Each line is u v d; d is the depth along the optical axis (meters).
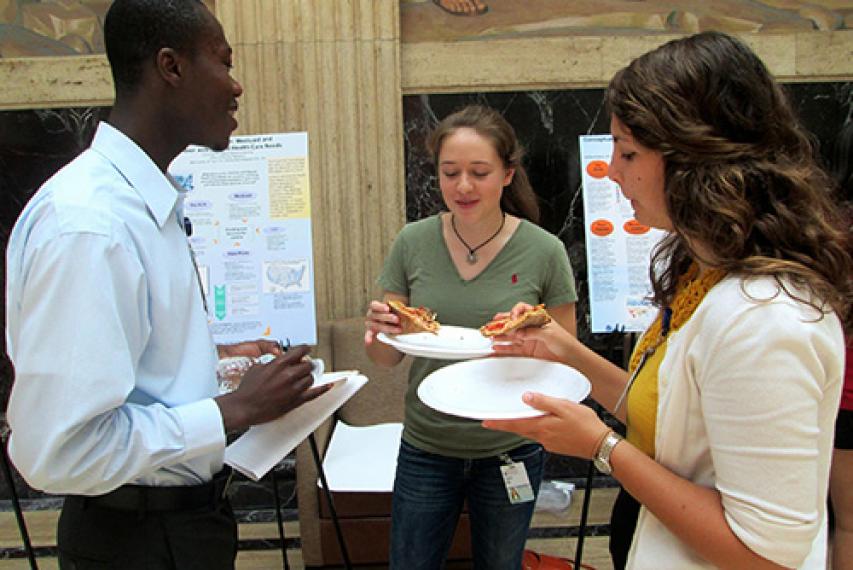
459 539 2.33
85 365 0.89
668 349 0.89
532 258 1.63
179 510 1.09
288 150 2.21
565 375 1.20
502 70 2.86
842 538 1.62
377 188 2.87
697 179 0.81
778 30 2.84
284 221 2.21
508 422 0.92
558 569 2.28
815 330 0.74
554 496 2.86
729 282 0.81
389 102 2.81
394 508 1.70
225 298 2.21
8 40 2.83
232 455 1.07
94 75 2.84
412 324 1.48
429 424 1.61
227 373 1.25
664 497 0.83
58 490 0.94
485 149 1.53
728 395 0.76
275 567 2.58
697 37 0.86
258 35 2.74
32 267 0.92
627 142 0.88
